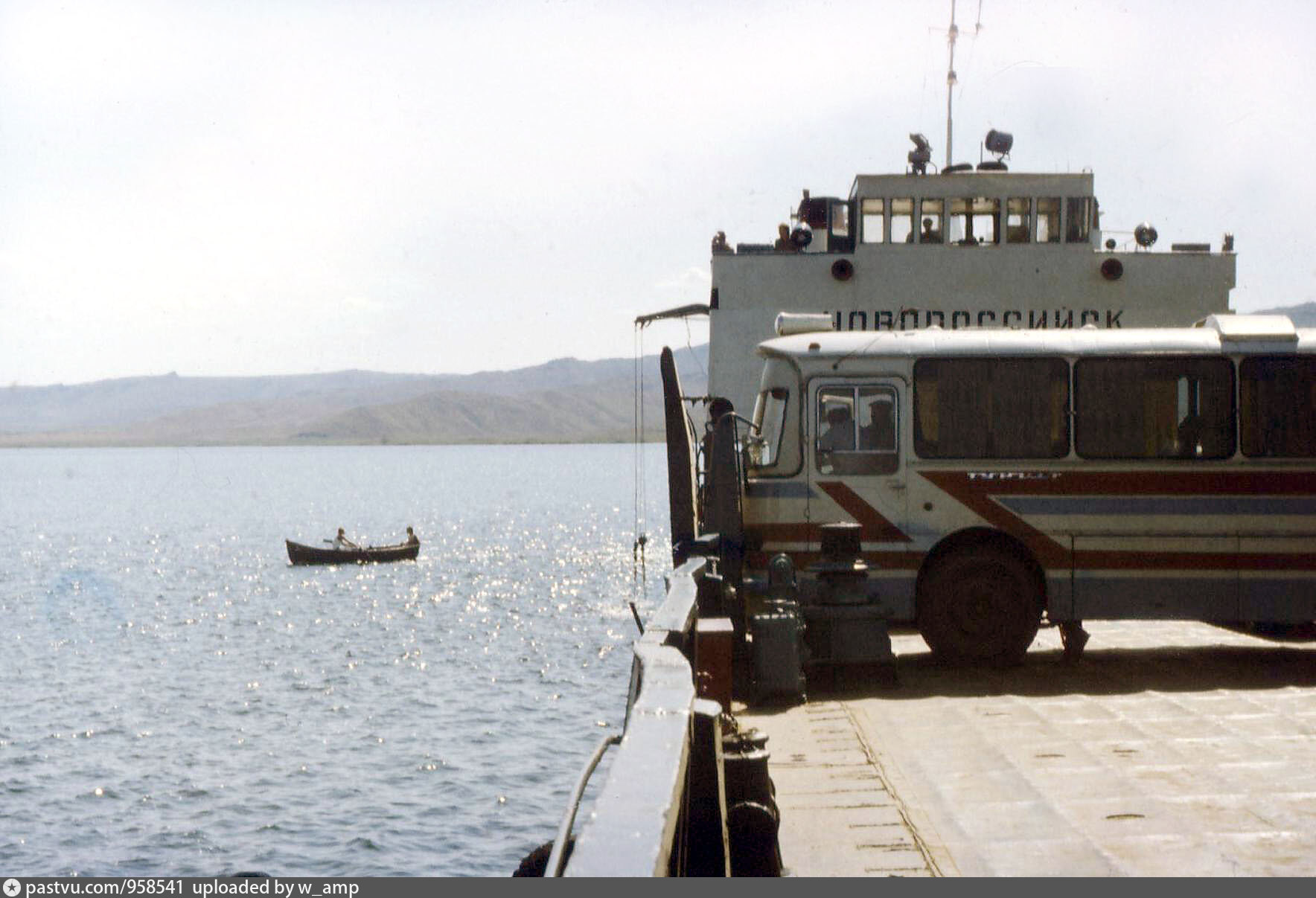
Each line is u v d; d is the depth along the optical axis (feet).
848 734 40.11
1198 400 53.57
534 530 534.78
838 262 107.96
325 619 264.31
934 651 53.62
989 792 32.55
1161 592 53.16
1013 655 53.36
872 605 48.98
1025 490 53.42
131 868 105.19
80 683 195.00
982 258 109.19
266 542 497.87
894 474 53.78
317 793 127.44
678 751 15.99
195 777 134.72
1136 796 31.99
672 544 57.62
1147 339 54.03
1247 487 53.16
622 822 12.98
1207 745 37.93
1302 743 38.27
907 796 32.32
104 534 556.92
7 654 224.33
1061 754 36.86
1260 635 60.95
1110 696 46.75
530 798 123.95
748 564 54.24
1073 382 53.67
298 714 167.63
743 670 46.78
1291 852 27.07
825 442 54.13
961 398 53.83
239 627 255.50
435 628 245.65
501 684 183.83
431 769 135.54
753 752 24.85
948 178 109.81
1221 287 108.88
